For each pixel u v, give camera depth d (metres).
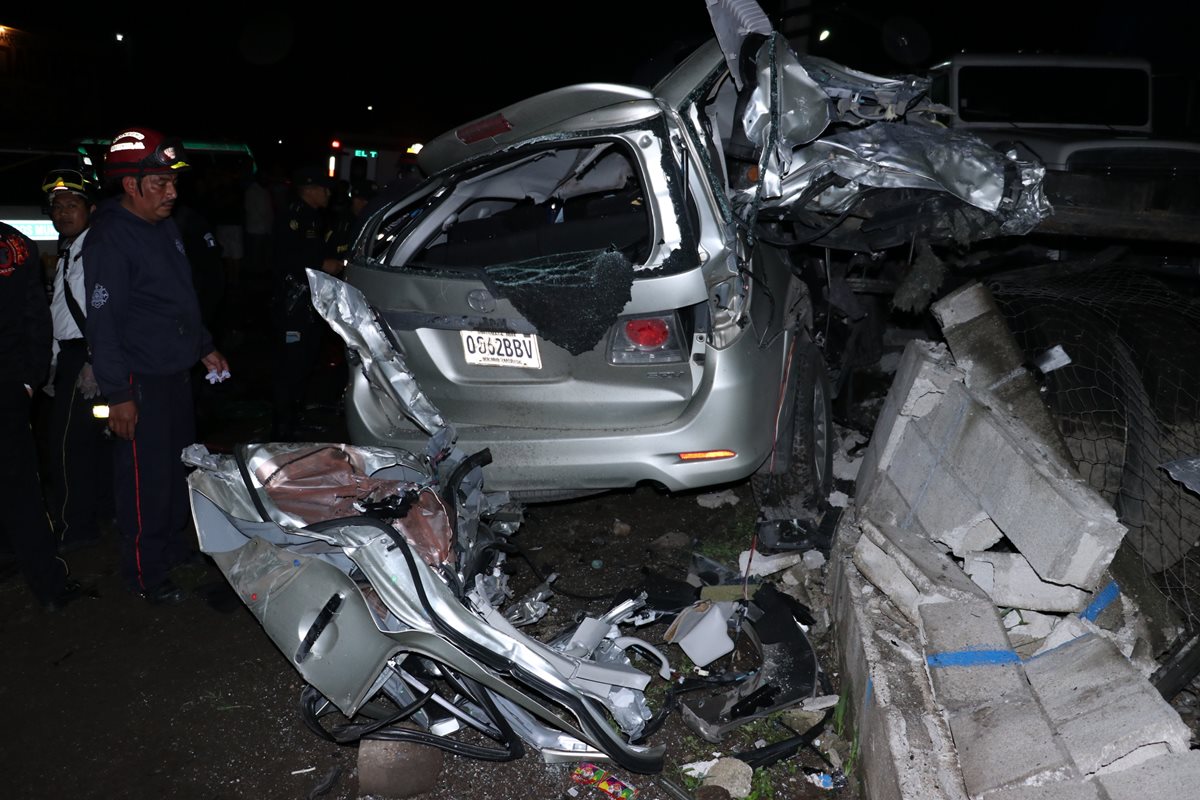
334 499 3.10
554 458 3.71
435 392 3.87
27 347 3.88
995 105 7.14
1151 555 3.26
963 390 3.46
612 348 3.62
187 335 3.98
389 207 4.10
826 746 2.96
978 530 3.23
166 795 2.95
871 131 4.07
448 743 2.91
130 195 3.77
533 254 3.97
